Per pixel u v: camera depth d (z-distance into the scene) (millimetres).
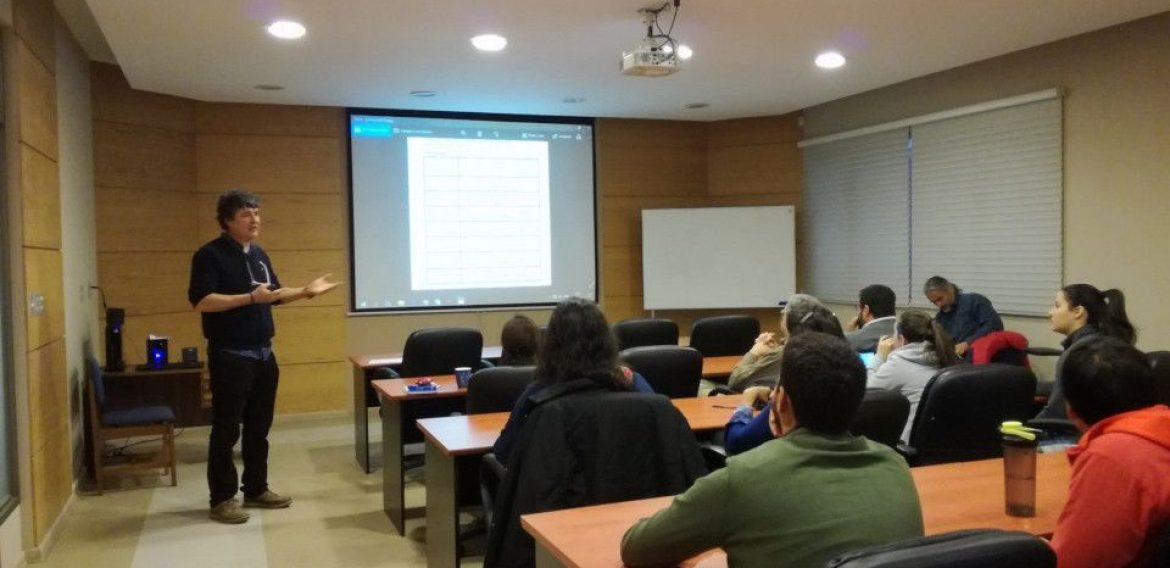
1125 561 1525
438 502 3273
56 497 4027
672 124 7918
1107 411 1639
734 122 7879
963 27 4719
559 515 2014
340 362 6941
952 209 6121
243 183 6637
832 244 7293
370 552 3766
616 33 4684
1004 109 5691
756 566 1435
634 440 2326
